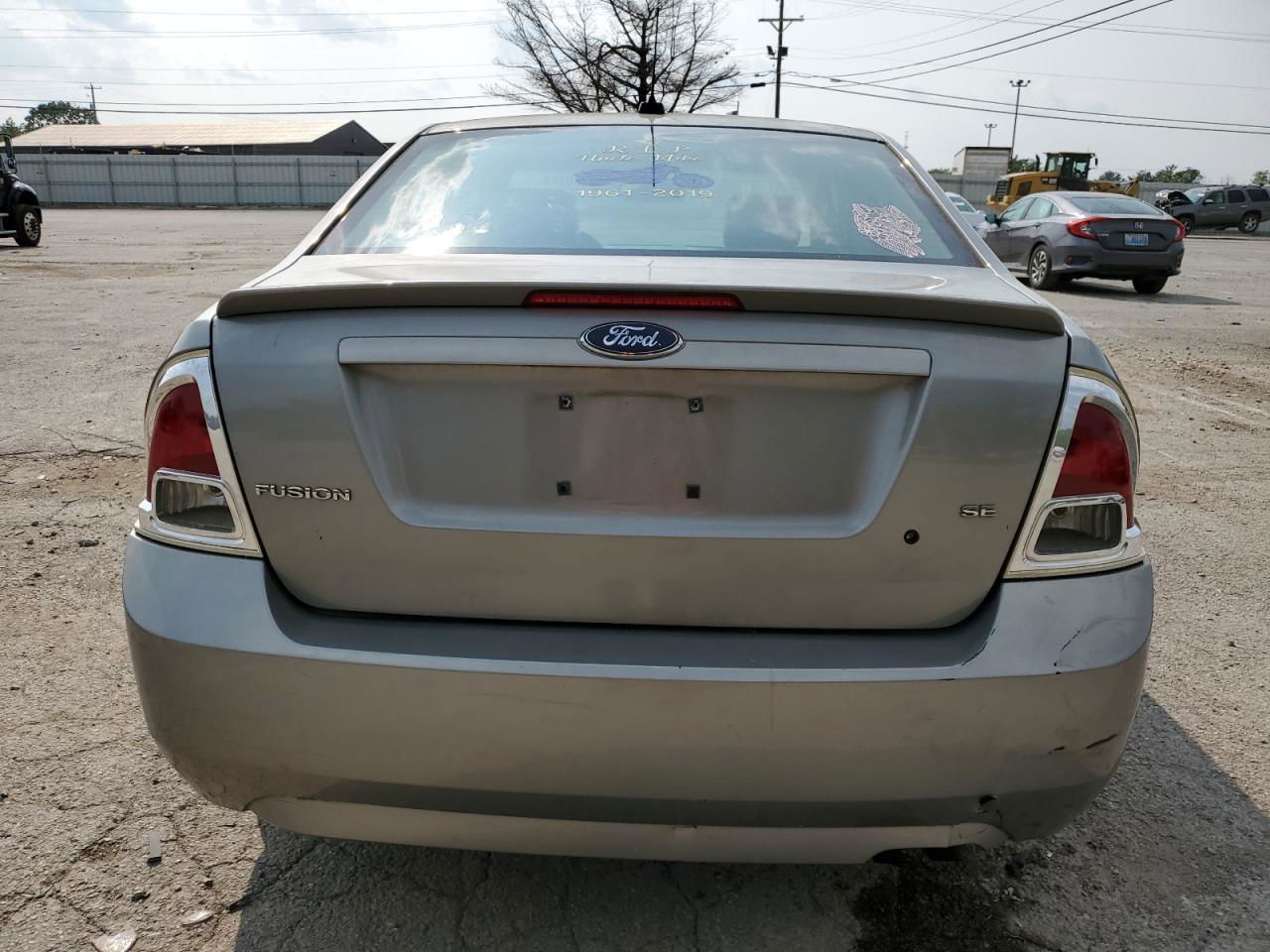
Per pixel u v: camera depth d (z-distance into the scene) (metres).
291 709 1.69
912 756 1.67
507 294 1.67
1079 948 2.06
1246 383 7.83
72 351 8.09
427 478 1.72
